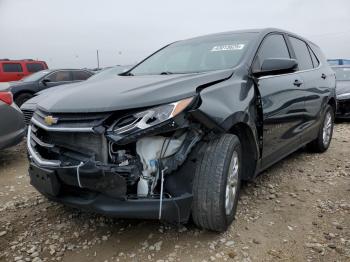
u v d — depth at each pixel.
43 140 2.89
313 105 4.76
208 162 2.80
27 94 11.31
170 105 2.56
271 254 2.75
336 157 5.36
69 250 2.89
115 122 2.54
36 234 3.16
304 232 3.07
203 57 3.83
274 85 3.69
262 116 3.38
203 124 2.70
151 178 2.61
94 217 3.42
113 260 2.73
